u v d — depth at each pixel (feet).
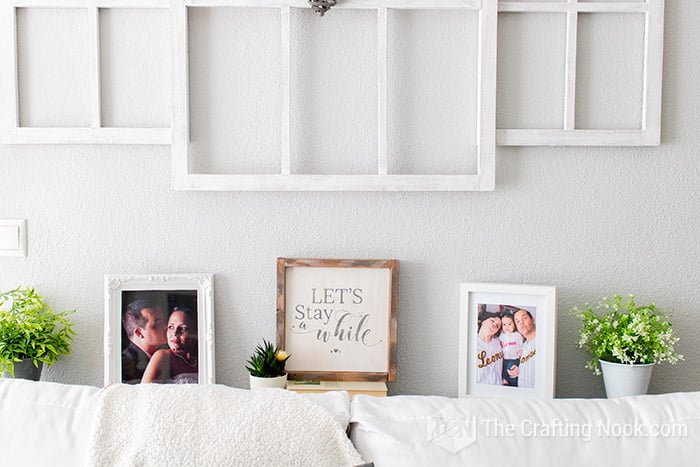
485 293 5.74
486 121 5.56
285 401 4.21
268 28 5.62
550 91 5.69
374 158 5.72
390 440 4.16
